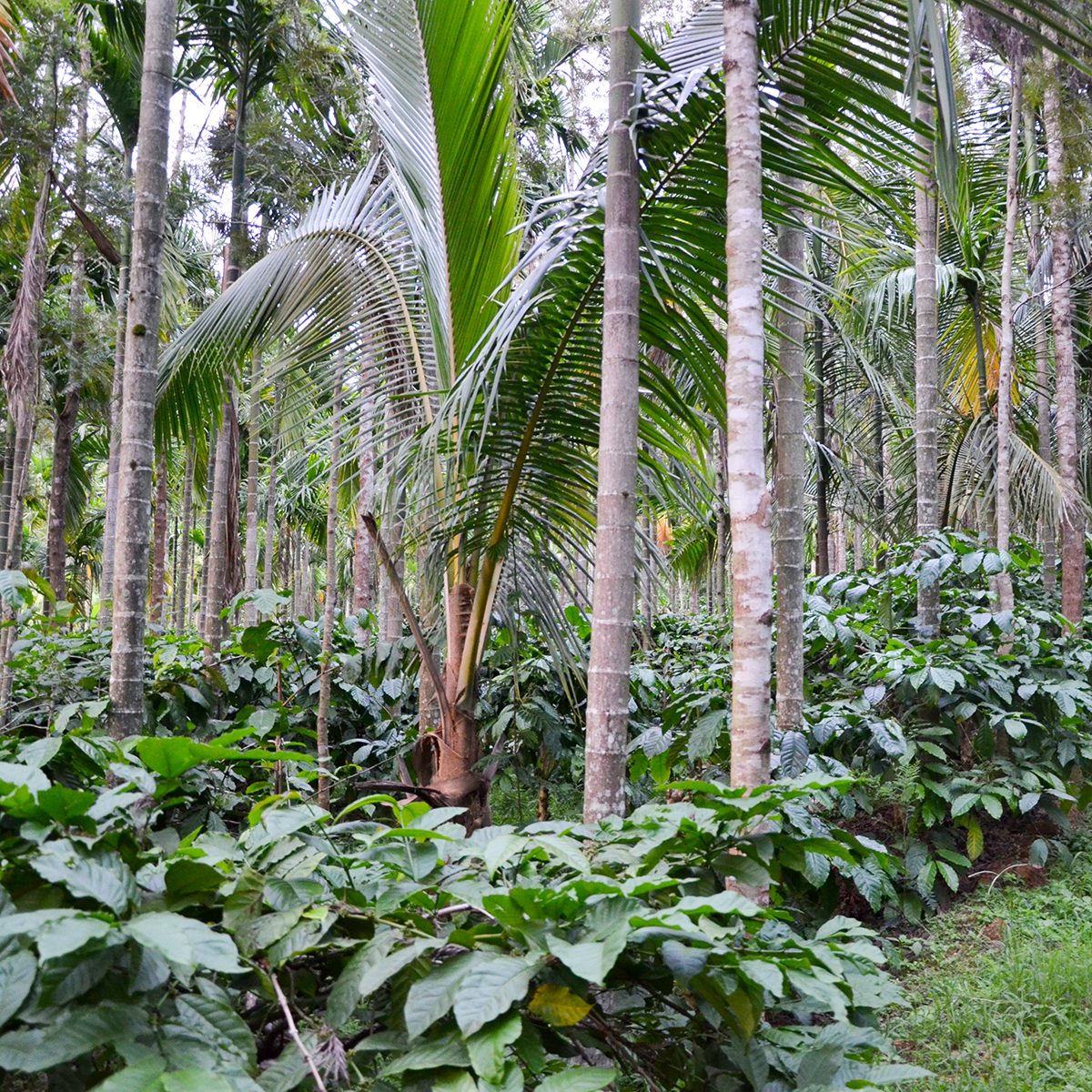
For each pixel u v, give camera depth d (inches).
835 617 208.5
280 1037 71.4
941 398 361.1
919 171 120.3
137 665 146.9
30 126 224.7
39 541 684.7
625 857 79.0
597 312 139.1
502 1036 59.4
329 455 178.9
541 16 321.1
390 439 173.5
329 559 180.5
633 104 116.9
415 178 161.8
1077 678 198.8
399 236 179.2
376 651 198.8
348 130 264.4
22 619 203.5
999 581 238.8
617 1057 75.6
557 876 81.8
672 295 134.2
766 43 116.3
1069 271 260.5
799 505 164.6
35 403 265.4
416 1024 60.9
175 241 318.3
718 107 116.9
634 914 66.5
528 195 242.1
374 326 174.2
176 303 299.6
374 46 159.9
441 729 168.7
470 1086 59.5
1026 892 175.2
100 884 58.9
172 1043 55.8
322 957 72.9
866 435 442.0
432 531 160.2
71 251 311.3
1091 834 194.2
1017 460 275.1
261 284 178.4
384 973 62.6
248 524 327.3
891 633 223.8
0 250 276.8
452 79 147.8
